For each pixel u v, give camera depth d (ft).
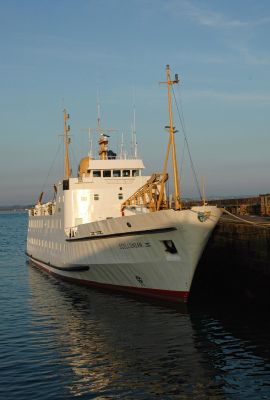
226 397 50.26
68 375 57.16
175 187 85.76
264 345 65.36
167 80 87.61
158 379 55.11
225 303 93.30
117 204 120.98
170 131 87.71
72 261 117.39
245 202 158.92
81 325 79.51
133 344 67.62
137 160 125.18
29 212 194.39
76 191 119.03
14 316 89.10
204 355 62.08
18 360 62.85
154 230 83.61
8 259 211.20
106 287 108.17
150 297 94.32
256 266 91.97
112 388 53.11
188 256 81.76
